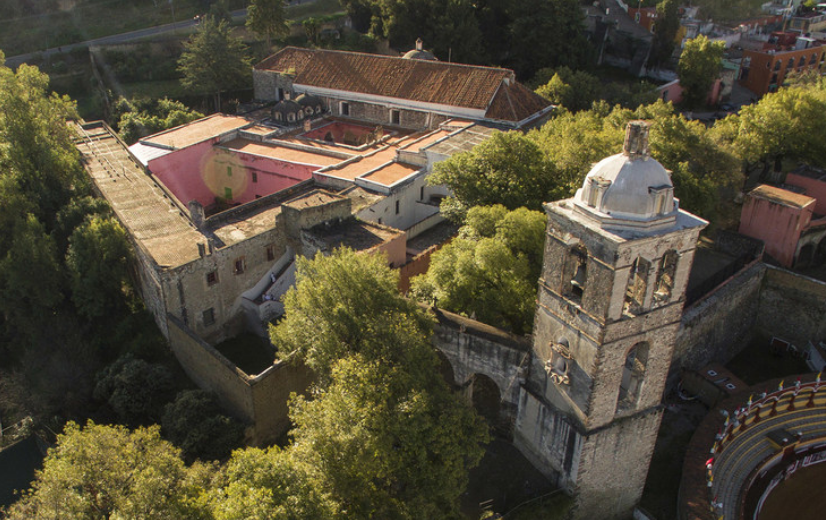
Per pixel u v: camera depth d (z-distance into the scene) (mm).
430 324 37938
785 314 56562
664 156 56156
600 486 35781
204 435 41125
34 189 61125
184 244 51625
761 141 68188
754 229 62531
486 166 51062
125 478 30172
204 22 90000
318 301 37688
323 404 31922
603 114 77188
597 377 31375
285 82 86375
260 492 26250
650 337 31938
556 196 48156
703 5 130000
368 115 81562
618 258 28344
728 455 43125
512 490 35719
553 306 32875
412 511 29828
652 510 39938
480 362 38156
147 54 97438
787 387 48688
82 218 57062
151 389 45656
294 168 68500
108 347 53094
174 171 70625
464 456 36156
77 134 75438
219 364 43719
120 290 55031
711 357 53688
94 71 93812
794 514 41531
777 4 139375
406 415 30766
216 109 92125
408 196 61969
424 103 76750
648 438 35688
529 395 35875
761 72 109500
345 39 108125
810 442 45531
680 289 31453
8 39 95750
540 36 101312
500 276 40750
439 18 98438
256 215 57312
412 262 52969
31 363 52750
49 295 54094
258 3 95562
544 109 76625
